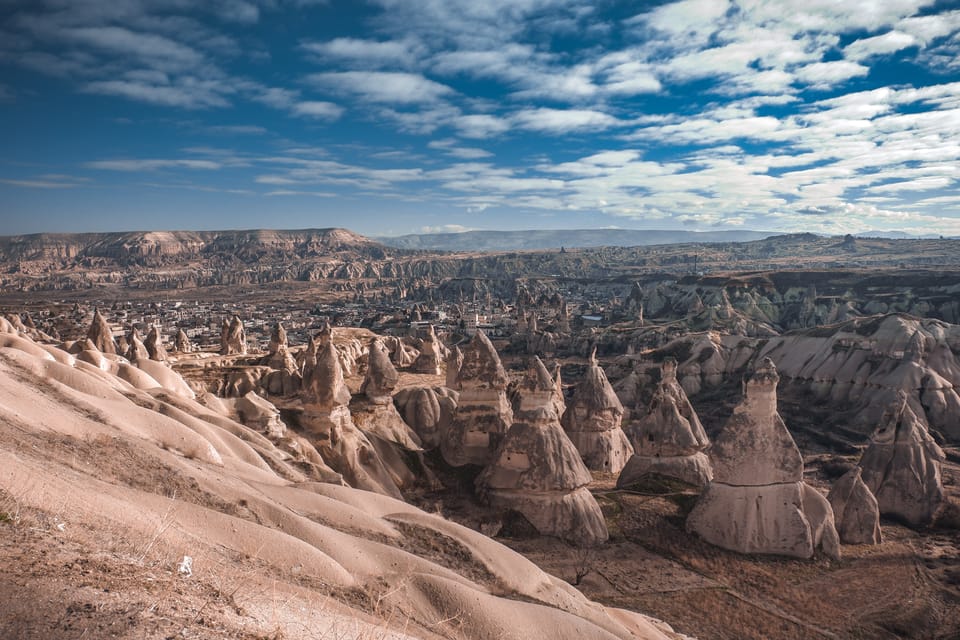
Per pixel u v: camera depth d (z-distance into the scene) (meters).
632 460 49.56
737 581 35.75
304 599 14.49
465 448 48.91
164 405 32.84
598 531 39.12
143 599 10.07
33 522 12.20
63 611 8.89
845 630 32.06
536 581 25.19
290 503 24.38
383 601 18.16
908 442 51.34
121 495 17.33
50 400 23.80
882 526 47.75
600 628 21.56
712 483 40.81
